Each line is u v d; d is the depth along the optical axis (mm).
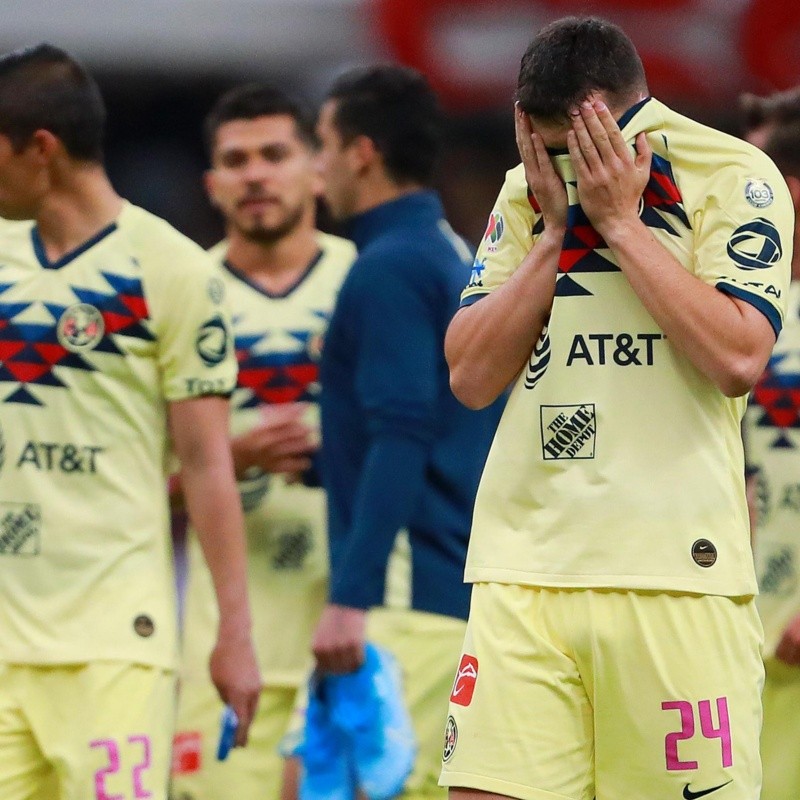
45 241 16219
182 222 40625
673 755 13070
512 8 36875
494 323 13391
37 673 15727
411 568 18672
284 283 22828
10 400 15984
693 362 12805
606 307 13141
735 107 36219
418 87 19578
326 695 18547
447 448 18719
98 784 15484
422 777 18703
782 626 20781
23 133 15891
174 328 16250
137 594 15930
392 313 18312
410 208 19188
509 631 13312
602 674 13125
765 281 12852
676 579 12953
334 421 19125
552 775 13164
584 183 12797
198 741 21391
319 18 38719
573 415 13195
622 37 13125
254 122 22688
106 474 15977
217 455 16500
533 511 13414
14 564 15844
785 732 20875
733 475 13305
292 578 21531
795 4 35844
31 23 38250
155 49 38906
